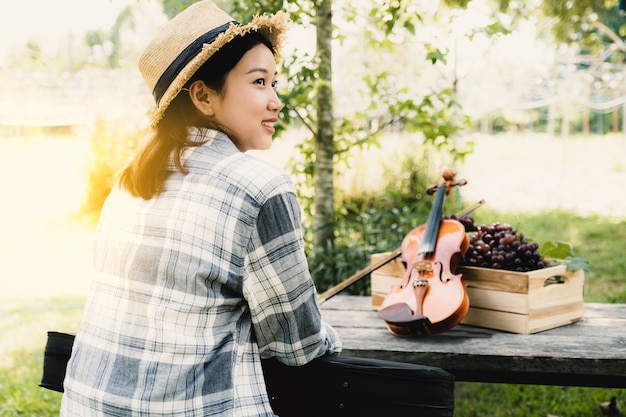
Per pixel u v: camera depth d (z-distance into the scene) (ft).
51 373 5.97
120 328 4.99
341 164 23.38
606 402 10.21
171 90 5.16
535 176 34.96
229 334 5.00
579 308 8.05
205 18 5.34
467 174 35.68
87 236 24.12
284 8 12.78
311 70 13.08
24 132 36.24
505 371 7.02
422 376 5.17
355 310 8.96
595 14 27.63
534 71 45.68
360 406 5.29
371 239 16.33
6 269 19.88
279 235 5.03
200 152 5.24
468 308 7.77
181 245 4.93
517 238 8.25
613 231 21.97
